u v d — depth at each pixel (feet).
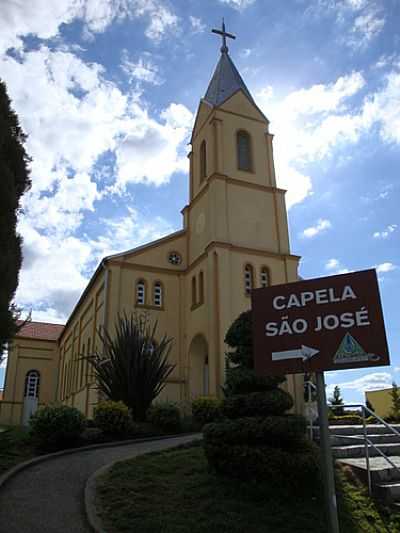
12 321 36.04
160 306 96.63
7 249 36.55
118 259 96.12
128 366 57.82
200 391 91.91
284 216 99.25
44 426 40.86
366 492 27.96
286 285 23.53
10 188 37.29
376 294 21.24
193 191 106.22
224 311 84.64
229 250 89.76
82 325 124.88
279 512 25.49
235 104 104.83
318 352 21.76
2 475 32.24
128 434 48.42
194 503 26.68
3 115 39.91
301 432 28.25
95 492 28.94
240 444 28.19
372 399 93.86
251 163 101.30
